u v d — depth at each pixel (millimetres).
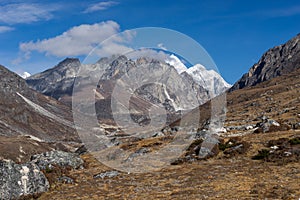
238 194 31156
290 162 42500
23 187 39281
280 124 63938
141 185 38781
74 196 37031
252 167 42312
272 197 28953
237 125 74562
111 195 36188
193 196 31969
